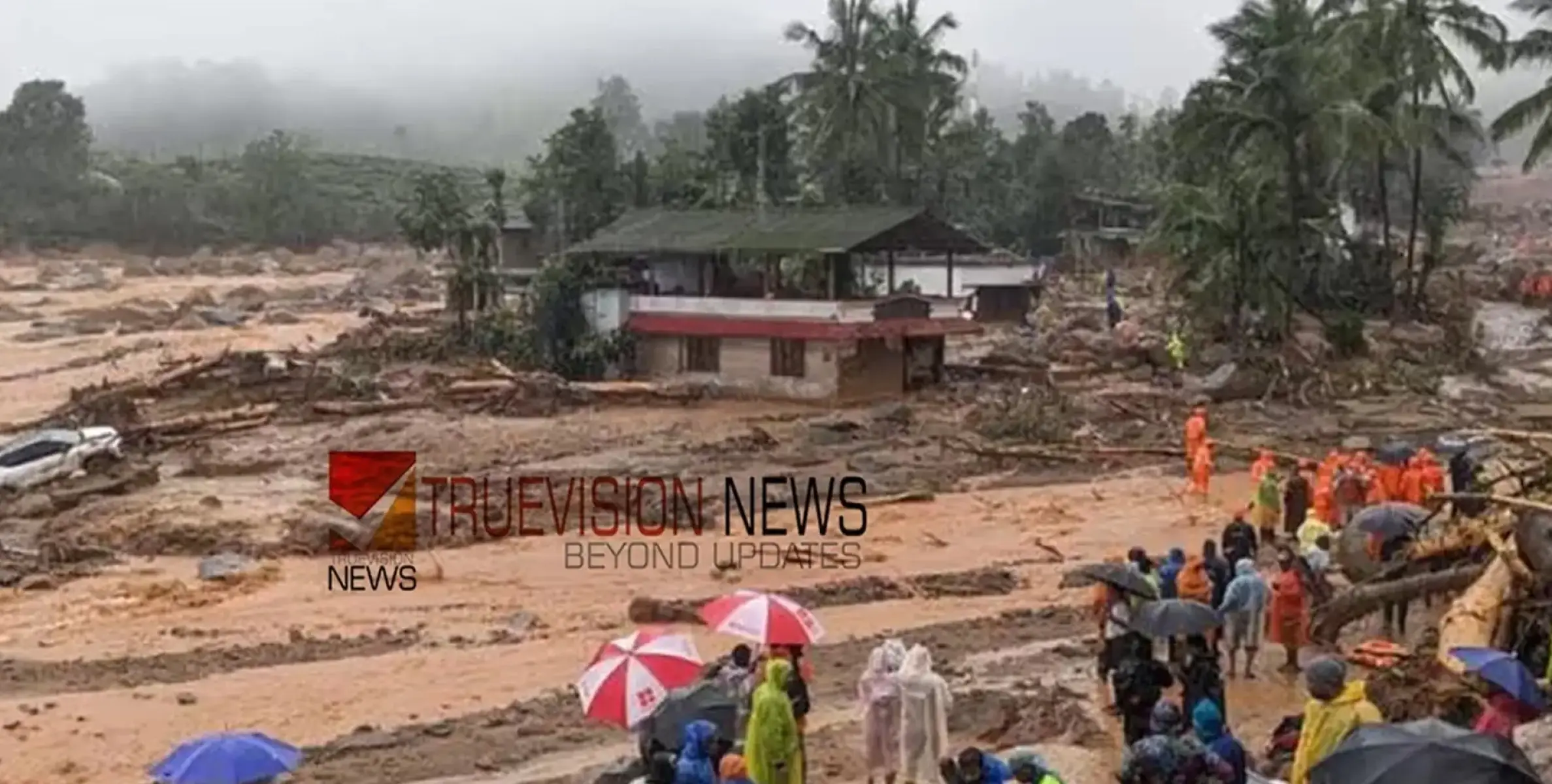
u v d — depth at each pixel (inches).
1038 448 1886.1
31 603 1258.0
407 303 4537.4
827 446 1947.6
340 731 928.3
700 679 746.8
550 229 3427.7
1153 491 1672.0
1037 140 5246.1
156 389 2325.3
